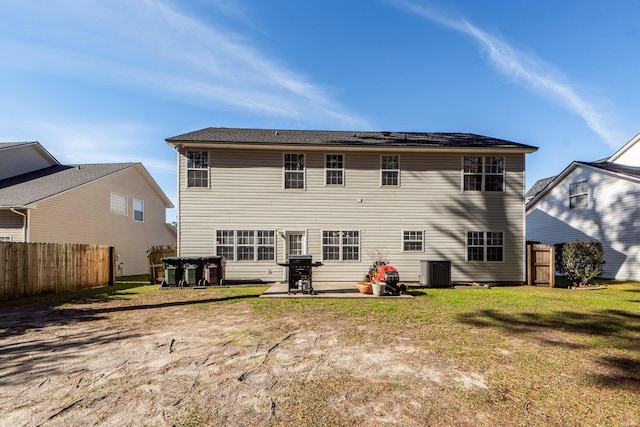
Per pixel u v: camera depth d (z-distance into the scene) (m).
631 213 13.91
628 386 3.41
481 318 6.49
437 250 12.99
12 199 13.55
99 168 18.62
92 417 2.76
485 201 13.17
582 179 16.39
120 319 6.50
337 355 4.33
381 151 13.06
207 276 11.61
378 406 2.96
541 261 12.82
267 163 12.91
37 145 18.23
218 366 3.95
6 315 6.96
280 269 12.72
